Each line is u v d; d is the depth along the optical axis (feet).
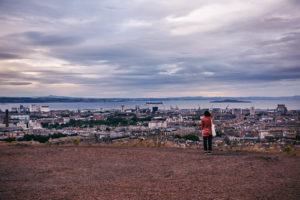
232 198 16.43
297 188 18.24
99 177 22.82
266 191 17.69
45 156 34.01
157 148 43.98
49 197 17.12
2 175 23.81
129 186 19.63
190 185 19.62
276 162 28.35
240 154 35.65
